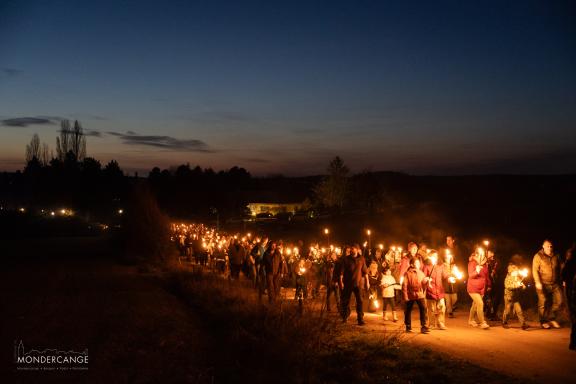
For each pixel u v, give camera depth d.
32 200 102.94
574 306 10.48
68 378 8.96
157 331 12.70
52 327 12.99
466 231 36.69
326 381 8.71
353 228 50.97
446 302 15.40
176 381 8.93
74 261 35.56
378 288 20.03
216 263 29.12
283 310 12.62
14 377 8.96
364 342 11.08
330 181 68.31
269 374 8.93
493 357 9.88
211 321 13.98
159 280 24.47
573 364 9.35
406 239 39.53
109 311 15.41
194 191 77.62
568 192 57.22
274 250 16.94
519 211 45.09
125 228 35.75
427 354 10.01
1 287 21.30
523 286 13.26
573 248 11.17
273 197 104.25
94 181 99.81
